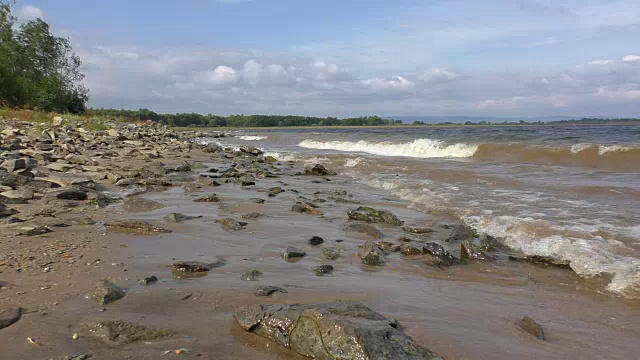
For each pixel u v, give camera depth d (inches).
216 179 465.1
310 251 210.2
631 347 118.6
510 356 112.3
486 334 124.6
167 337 115.1
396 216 294.0
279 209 311.9
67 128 1019.9
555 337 124.5
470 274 182.5
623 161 497.0
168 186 401.1
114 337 112.3
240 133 2348.7
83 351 105.0
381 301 148.1
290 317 117.0
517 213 279.3
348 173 551.2
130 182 393.1
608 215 263.9
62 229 227.8
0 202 282.2
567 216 264.8
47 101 1926.7
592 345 119.6
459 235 237.1
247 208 310.5
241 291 151.6
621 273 171.2
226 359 105.6
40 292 142.0
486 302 150.6
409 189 393.7
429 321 132.7
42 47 2140.7
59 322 120.3
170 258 187.9
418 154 752.3
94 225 239.3
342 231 251.9
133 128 1512.1
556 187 365.4
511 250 215.9
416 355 104.6
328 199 358.0
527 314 140.9
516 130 1498.5
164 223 250.4
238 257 196.4
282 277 171.0
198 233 234.8
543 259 194.1
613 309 144.6
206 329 121.0
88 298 138.5
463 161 595.8
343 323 108.7
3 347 105.8
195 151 868.6
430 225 269.0
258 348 111.7
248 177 482.6
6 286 145.9
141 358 103.2
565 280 173.5
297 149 1069.1
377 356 101.2
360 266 190.7
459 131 1583.4
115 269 169.5
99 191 350.6
